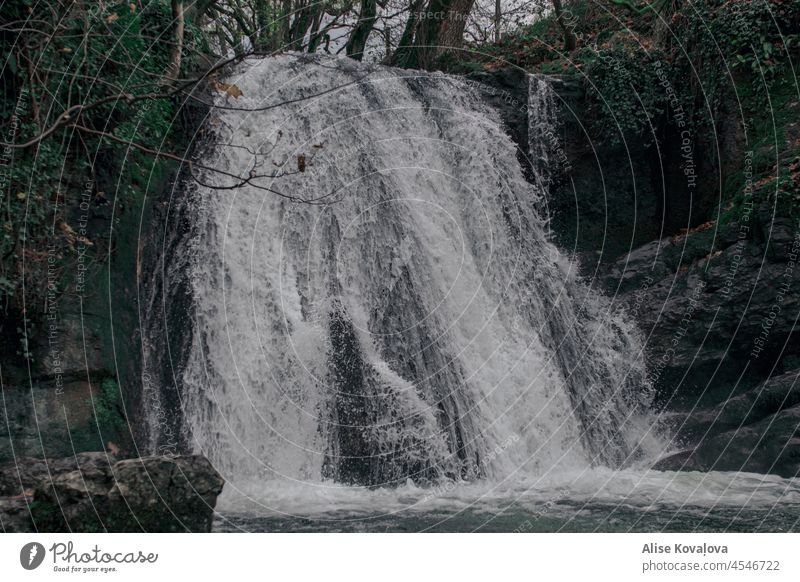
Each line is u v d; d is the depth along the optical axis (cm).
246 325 1009
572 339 1290
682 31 1423
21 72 812
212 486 559
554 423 1121
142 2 1007
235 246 1048
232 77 1167
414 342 1098
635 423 1170
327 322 1043
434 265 1215
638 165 1459
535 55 1681
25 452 768
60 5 825
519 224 1398
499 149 1424
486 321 1212
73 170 875
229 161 1097
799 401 1013
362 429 933
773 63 1272
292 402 962
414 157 1318
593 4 1716
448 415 1010
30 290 802
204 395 948
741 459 984
